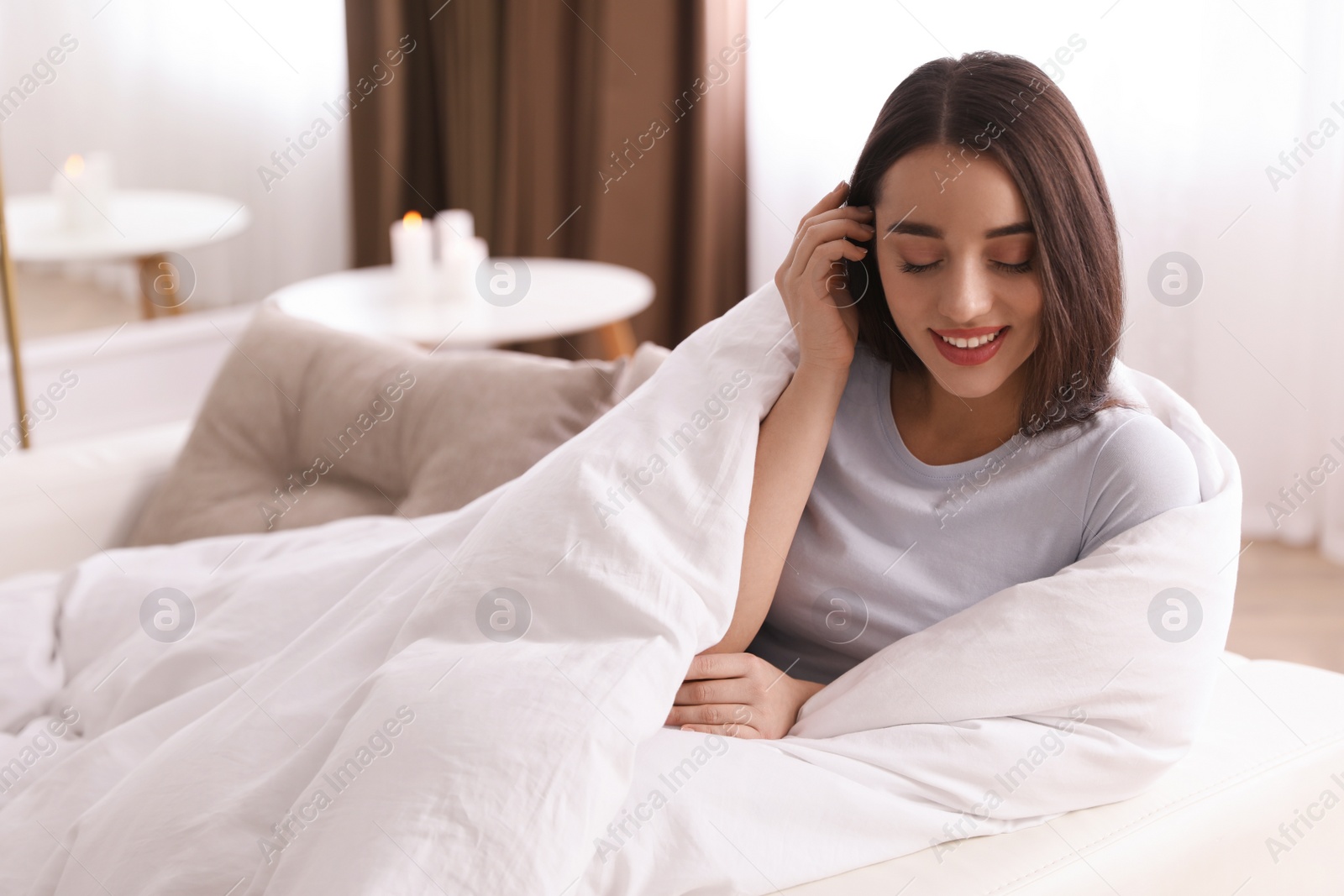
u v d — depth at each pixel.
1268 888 0.95
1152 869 0.87
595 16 3.18
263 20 3.52
